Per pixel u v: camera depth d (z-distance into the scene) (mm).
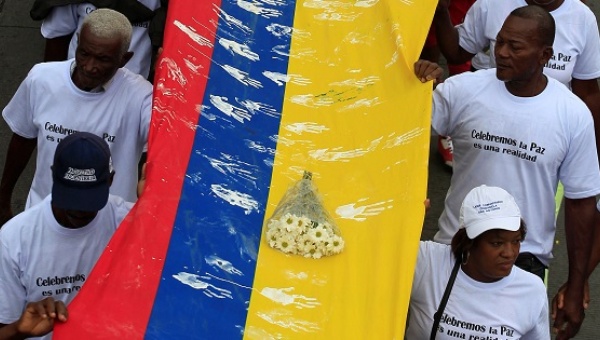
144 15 7199
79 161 4730
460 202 6168
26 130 6059
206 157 5520
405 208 5211
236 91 6082
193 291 4664
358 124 5953
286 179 5551
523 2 6668
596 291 7941
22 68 9508
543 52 5684
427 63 6051
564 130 5805
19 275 5000
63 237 4984
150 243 4828
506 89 5859
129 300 4500
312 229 5039
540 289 5148
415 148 5551
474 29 6934
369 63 6391
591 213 6023
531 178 5926
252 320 4621
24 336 4277
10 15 10094
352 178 5582
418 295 5219
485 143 5938
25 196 8266
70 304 4402
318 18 6801
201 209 5164
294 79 6301
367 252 5094
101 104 5852
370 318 4652
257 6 6824
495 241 4918
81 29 5621
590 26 6730
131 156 6023
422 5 6629
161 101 5684
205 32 6426
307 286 4867
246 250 5008
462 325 5137
